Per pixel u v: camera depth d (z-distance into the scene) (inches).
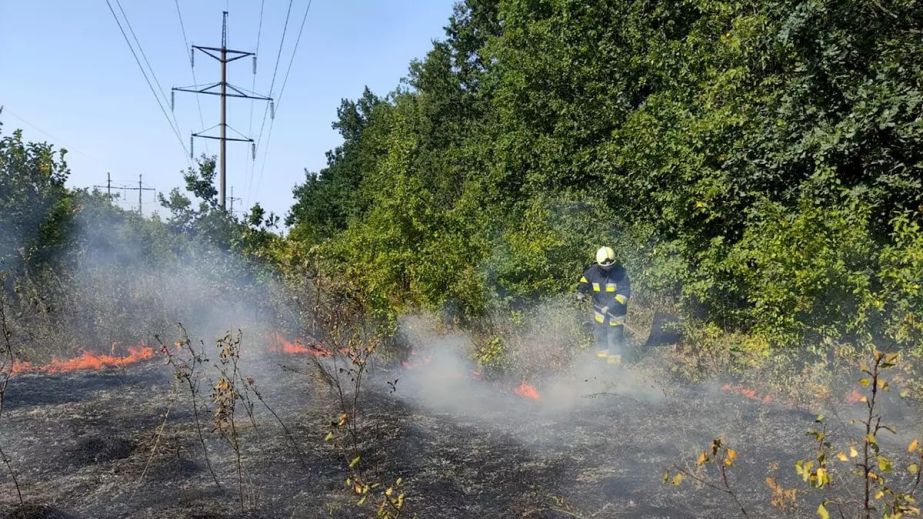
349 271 344.5
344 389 305.0
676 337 394.6
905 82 313.6
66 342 379.9
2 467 207.5
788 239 269.4
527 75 700.7
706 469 193.9
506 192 754.2
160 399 289.4
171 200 490.0
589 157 610.2
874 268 265.0
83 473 200.7
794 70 354.0
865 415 245.4
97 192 593.0
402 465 207.2
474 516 169.0
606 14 646.5
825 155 311.3
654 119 416.8
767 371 285.7
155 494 183.0
